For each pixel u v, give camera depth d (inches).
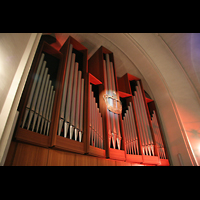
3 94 77.8
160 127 238.2
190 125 220.5
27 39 102.0
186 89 240.7
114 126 160.4
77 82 150.6
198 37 225.3
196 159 200.4
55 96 122.3
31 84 108.8
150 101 263.0
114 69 208.8
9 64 81.7
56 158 108.0
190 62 240.2
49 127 108.3
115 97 183.2
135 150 173.0
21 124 95.6
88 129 130.0
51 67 147.7
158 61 251.0
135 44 242.7
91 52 244.5
